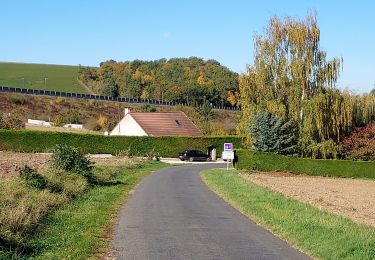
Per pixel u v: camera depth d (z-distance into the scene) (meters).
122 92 145.75
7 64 176.12
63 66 181.25
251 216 16.84
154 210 17.91
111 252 10.84
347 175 46.31
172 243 11.98
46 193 16.84
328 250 11.23
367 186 36.25
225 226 14.71
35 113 103.62
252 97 50.44
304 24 49.16
